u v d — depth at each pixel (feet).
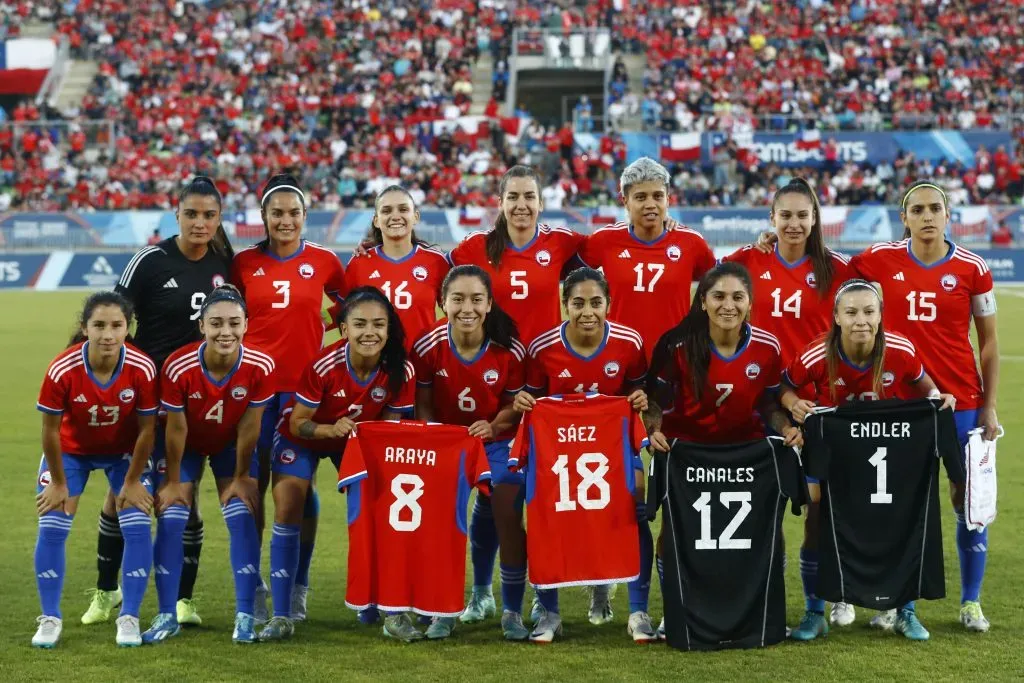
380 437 18.10
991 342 19.44
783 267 20.34
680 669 16.51
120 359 17.71
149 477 18.67
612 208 87.97
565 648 17.60
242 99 110.11
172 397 18.07
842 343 18.25
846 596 17.85
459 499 17.99
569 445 18.08
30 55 114.11
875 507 17.88
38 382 45.91
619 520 18.04
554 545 17.95
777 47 114.73
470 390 18.98
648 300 21.26
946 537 23.86
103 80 111.24
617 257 21.30
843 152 98.48
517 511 18.34
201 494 28.12
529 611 19.95
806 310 20.20
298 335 20.45
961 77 110.01
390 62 115.24
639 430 18.08
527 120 101.04
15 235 85.92
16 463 31.48
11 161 98.68
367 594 18.01
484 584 19.56
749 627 17.53
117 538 18.95
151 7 122.62
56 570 17.85
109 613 19.21
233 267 20.57
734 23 117.50
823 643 17.74
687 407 18.95
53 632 17.63
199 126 105.81
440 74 113.50
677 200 93.25
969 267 19.29
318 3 122.93
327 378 18.52
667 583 17.53
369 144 102.78
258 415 18.60
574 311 18.17
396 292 20.86
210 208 19.35
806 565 18.45
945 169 97.30
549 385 18.99
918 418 17.84
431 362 18.99
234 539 18.26
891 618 18.53
